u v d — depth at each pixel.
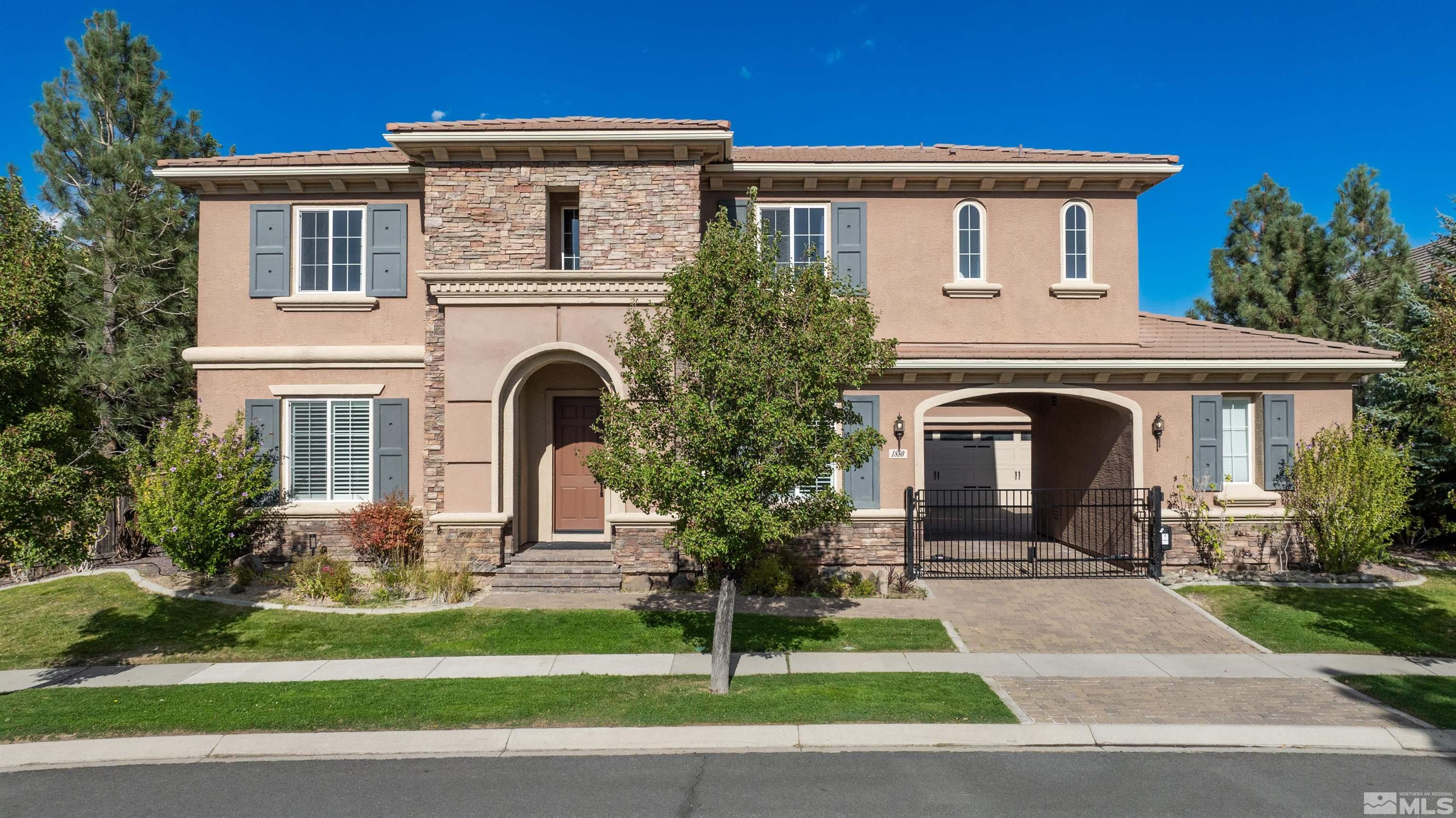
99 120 19.84
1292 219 20.92
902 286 14.87
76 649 9.94
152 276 19.58
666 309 10.74
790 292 8.98
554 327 13.12
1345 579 13.03
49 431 8.01
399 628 10.77
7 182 8.50
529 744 7.20
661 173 13.19
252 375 14.40
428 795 6.22
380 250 14.44
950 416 25.17
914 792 6.24
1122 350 14.23
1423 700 8.23
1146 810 5.93
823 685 8.59
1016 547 16.50
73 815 5.91
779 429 8.05
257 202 14.54
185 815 5.91
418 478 14.34
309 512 14.05
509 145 12.94
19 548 8.04
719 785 6.38
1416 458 15.98
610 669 9.28
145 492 12.55
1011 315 14.89
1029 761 6.89
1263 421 13.96
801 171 14.32
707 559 8.25
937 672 9.09
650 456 8.36
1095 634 10.68
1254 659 9.70
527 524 14.27
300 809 6.00
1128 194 15.05
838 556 13.74
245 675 9.05
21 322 8.14
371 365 14.33
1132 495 13.77
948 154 15.32
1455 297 11.68
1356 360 13.45
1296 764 6.86
